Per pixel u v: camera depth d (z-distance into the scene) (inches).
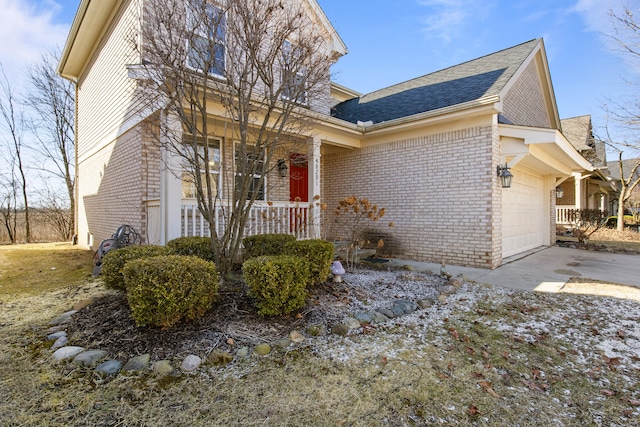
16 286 198.1
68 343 113.3
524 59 326.3
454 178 271.9
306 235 287.7
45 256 321.4
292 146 268.1
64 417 77.4
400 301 161.5
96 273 222.4
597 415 81.9
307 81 197.0
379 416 79.7
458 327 136.0
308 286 172.4
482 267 257.0
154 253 156.9
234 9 161.5
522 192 355.6
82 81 414.3
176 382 92.4
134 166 253.0
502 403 86.0
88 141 394.0
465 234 266.2
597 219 543.5
